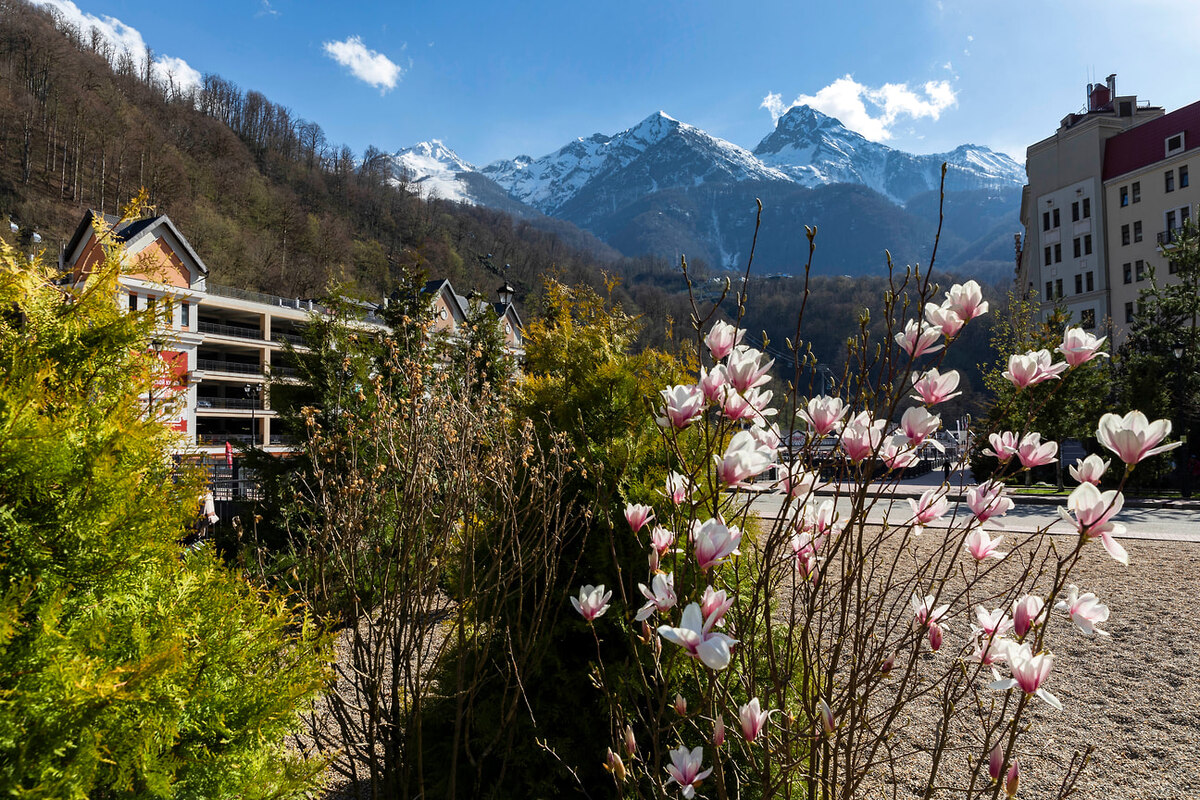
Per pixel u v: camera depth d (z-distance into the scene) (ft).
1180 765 11.67
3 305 6.20
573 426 11.08
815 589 5.34
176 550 6.66
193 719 5.94
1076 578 25.08
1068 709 14.02
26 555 5.36
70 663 4.73
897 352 5.01
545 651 8.61
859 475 5.12
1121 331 99.81
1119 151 112.78
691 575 5.82
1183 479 60.03
